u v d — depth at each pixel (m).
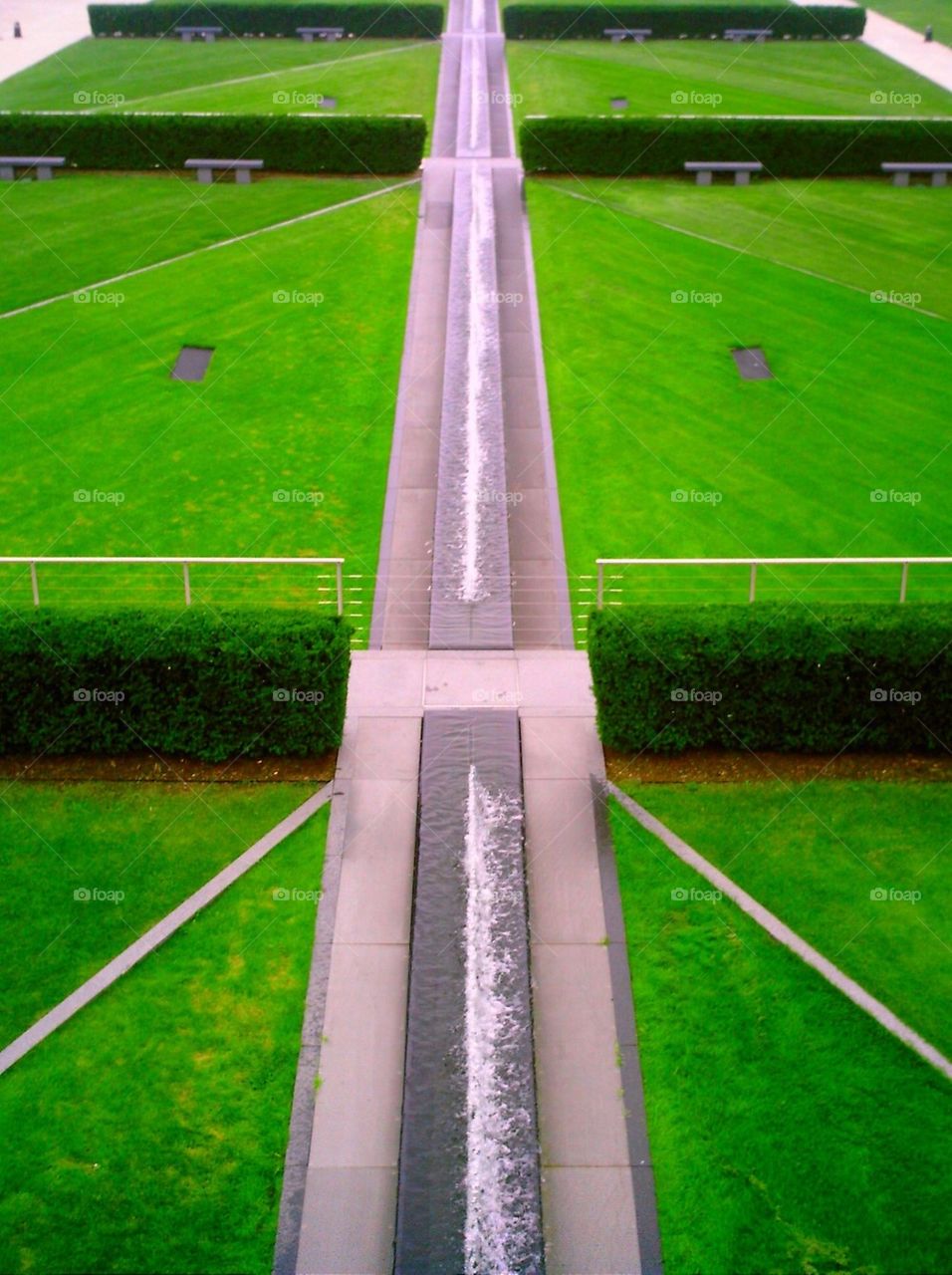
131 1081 15.14
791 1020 15.80
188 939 16.97
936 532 25.84
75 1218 13.69
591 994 16.22
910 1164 14.15
